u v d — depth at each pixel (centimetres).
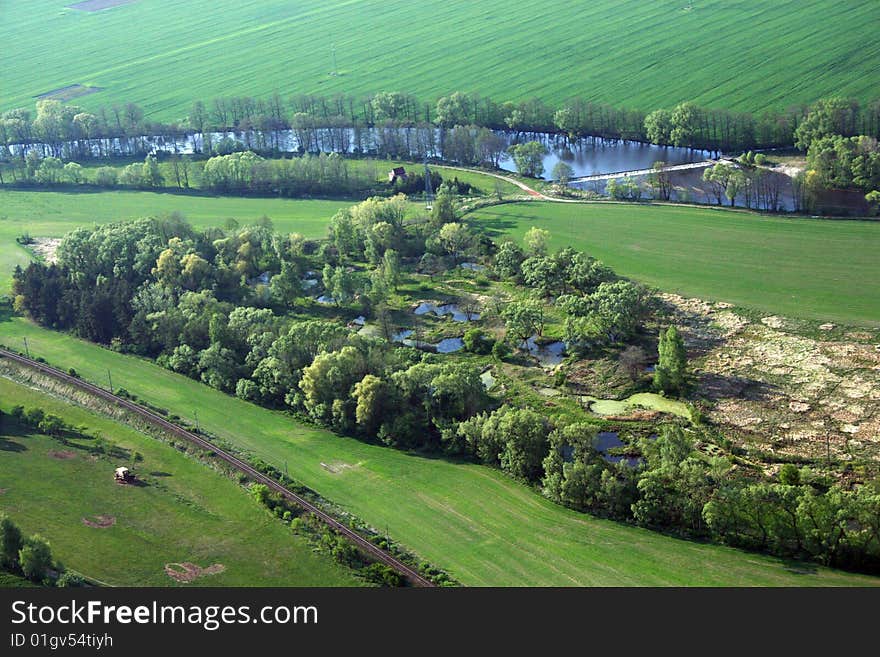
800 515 19288
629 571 19238
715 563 19338
